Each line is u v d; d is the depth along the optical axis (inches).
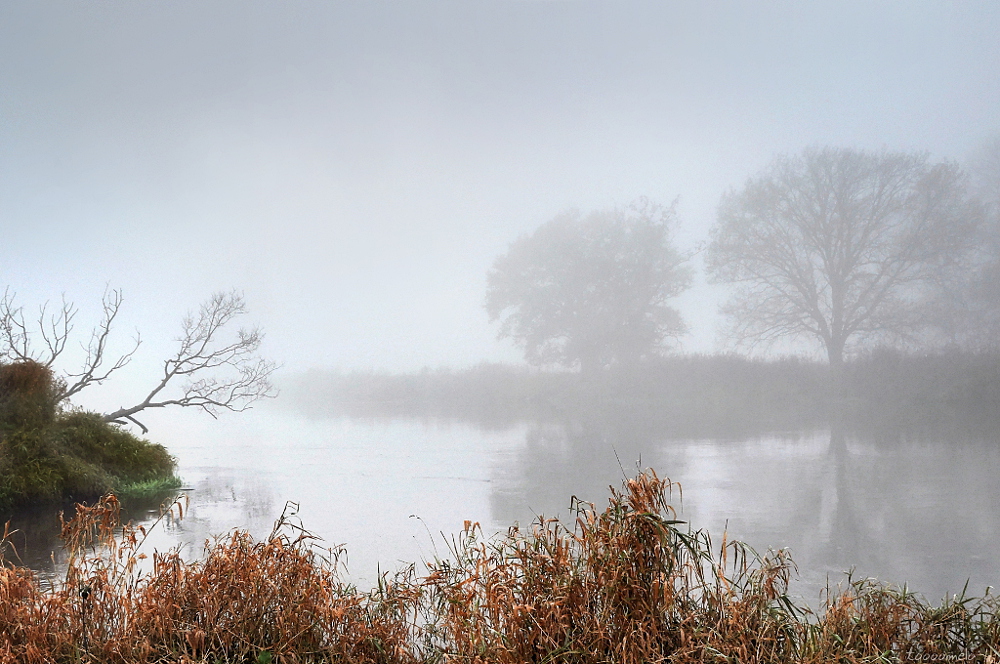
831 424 903.7
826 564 286.5
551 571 166.9
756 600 163.6
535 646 154.3
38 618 163.8
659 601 158.1
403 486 520.7
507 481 528.1
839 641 157.5
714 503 420.2
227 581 170.2
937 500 422.0
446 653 164.2
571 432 908.0
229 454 796.6
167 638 163.2
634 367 1647.4
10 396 540.4
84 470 510.9
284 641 160.6
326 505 446.9
